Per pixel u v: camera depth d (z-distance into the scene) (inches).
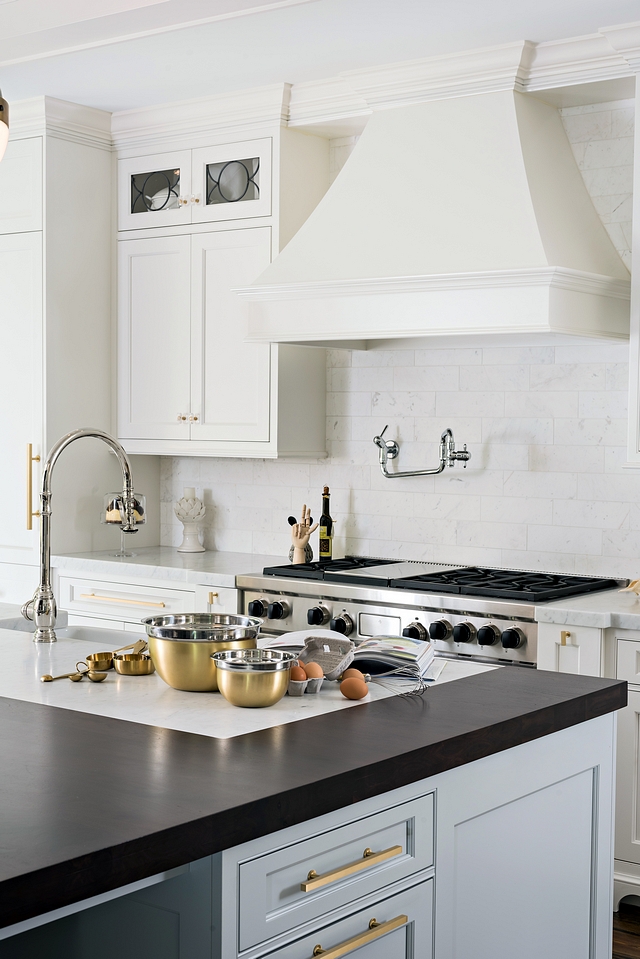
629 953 126.4
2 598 204.1
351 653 93.7
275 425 183.2
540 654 139.6
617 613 134.3
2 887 49.3
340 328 156.8
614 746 98.3
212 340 191.0
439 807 77.0
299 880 66.0
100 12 149.9
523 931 87.2
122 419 204.5
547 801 89.6
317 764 68.9
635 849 134.9
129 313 202.8
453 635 145.7
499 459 175.0
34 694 89.6
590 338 149.4
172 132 193.8
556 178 157.2
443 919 77.9
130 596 188.1
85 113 195.6
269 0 142.3
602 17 143.1
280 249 182.1
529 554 172.2
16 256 198.2
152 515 218.4
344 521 193.3
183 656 89.6
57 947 70.8
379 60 163.5
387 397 187.5
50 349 195.3
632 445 146.6
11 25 158.4
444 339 171.3
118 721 80.4
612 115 162.2
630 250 160.7
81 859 52.6
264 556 201.9
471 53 156.1
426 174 159.0
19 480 199.6
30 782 64.8
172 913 63.4
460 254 147.0
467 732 77.6
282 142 181.8
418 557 184.4
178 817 58.4
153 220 198.2
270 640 103.0
